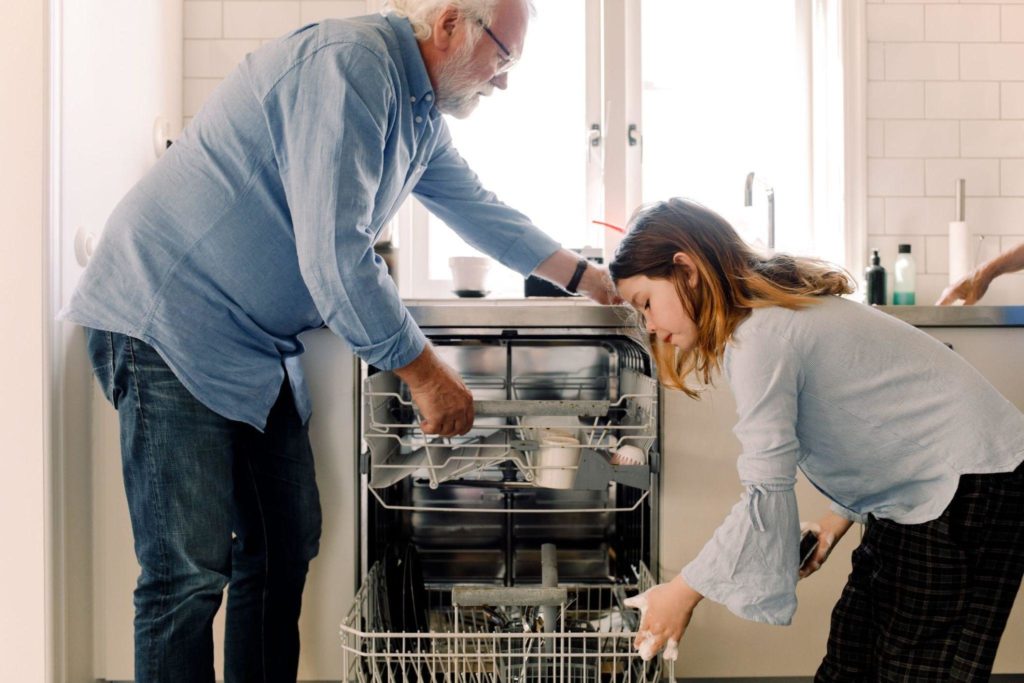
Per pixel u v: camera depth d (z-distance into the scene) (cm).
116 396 127
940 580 117
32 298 151
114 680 166
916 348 121
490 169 243
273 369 134
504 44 129
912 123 234
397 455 165
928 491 120
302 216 115
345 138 113
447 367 128
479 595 133
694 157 246
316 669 162
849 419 121
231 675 149
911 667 119
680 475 164
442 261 244
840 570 167
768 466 113
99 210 173
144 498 125
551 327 164
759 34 246
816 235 244
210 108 126
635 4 239
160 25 208
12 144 152
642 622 116
